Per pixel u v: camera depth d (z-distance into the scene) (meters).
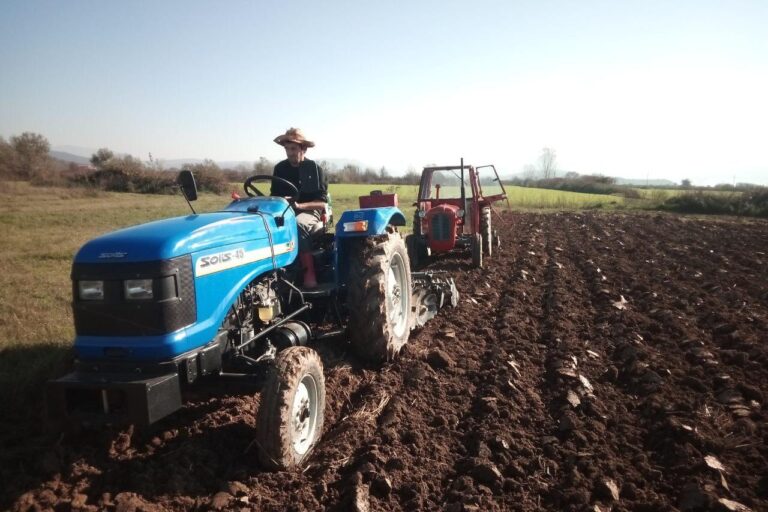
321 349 4.85
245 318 3.66
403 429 3.65
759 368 4.51
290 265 4.38
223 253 3.36
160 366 2.94
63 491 2.96
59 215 17.52
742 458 3.25
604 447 3.41
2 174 36.62
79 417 2.84
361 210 4.92
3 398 3.91
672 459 3.26
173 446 3.42
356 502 2.79
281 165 5.08
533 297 7.18
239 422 3.68
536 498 2.94
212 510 2.77
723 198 21.22
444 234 9.13
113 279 2.97
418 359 4.84
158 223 3.41
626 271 8.54
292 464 3.17
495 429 3.61
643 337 5.43
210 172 34.97
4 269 8.71
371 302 4.38
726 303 6.60
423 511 2.83
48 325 5.48
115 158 37.00
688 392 4.13
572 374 4.40
